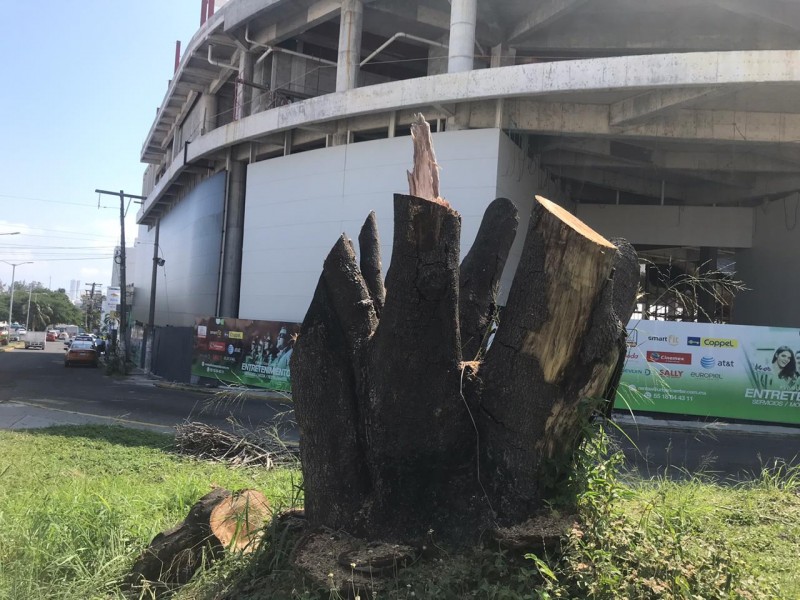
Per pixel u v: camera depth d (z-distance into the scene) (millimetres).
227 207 23500
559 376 2891
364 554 2846
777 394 13977
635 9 16922
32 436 9891
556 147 18438
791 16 15117
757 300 22781
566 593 2639
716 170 19766
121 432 10492
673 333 14297
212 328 20734
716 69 13195
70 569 3730
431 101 15781
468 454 3057
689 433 12844
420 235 2840
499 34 18875
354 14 18375
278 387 18234
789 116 16172
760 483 6516
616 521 3309
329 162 18453
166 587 3490
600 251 2707
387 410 2990
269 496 5148
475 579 2740
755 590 3045
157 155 41219
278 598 2881
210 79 27688
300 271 18828
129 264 63719
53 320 113312
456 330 2965
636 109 15594
